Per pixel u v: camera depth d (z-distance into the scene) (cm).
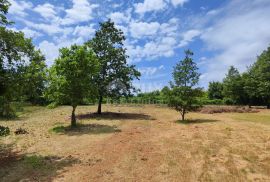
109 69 3416
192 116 3484
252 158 1344
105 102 5894
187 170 1174
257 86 5509
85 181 1051
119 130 2206
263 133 2020
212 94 7431
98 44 3438
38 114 3534
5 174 1138
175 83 2867
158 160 1323
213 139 1812
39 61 1460
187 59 2812
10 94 1353
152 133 2070
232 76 6028
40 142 1753
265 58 5712
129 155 1412
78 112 3734
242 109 4397
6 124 2609
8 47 1337
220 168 1198
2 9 1295
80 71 2253
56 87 2278
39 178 1086
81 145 1648
